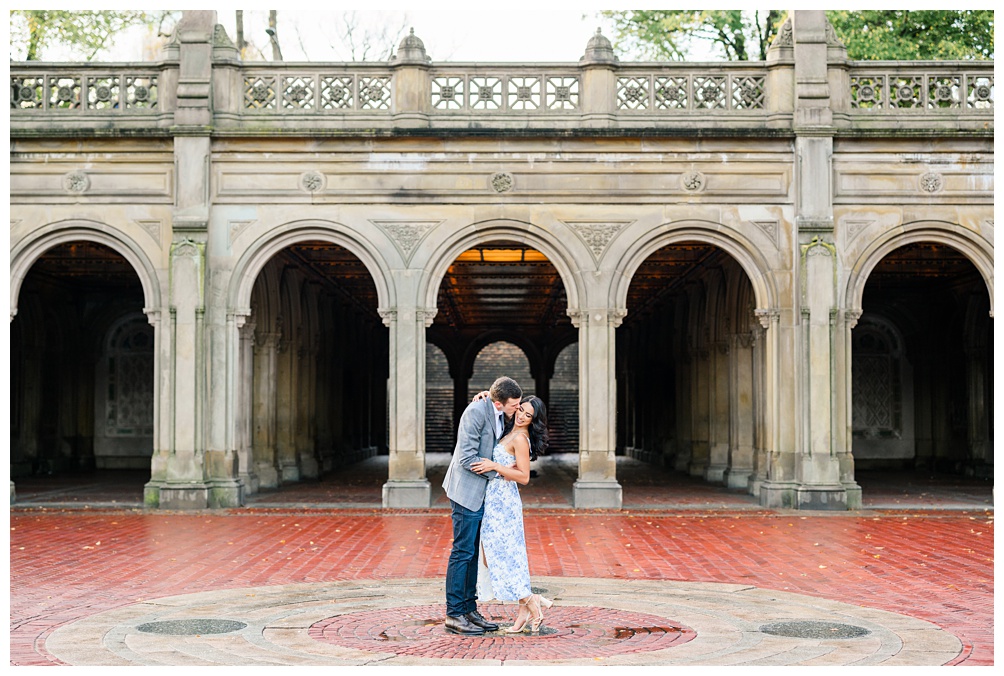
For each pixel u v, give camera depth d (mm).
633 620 8148
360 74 18031
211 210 17875
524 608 7750
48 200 17891
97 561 11617
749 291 20188
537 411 7973
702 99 18031
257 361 21594
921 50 27234
